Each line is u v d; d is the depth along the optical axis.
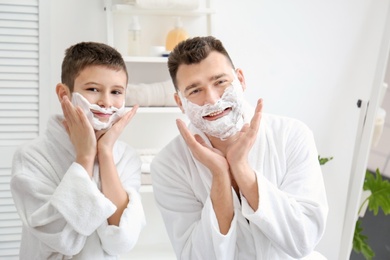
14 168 1.25
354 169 2.20
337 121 2.28
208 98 1.27
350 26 2.26
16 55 1.88
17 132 1.90
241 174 1.25
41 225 1.18
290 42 2.19
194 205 1.37
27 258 1.27
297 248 1.25
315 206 1.27
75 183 1.17
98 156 1.24
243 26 2.12
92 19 1.96
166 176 1.39
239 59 2.13
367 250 2.19
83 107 1.23
